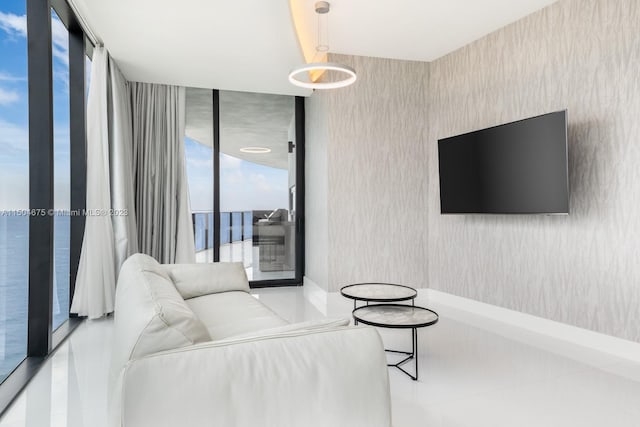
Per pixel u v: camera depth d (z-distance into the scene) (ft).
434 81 15.34
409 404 7.16
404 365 8.98
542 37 11.37
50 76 8.63
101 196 11.78
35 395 7.23
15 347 9.05
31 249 8.66
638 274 9.23
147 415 2.98
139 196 15.43
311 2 11.05
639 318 9.23
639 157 9.17
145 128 15.60
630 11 9.31
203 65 13.80
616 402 7.25
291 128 18.03
